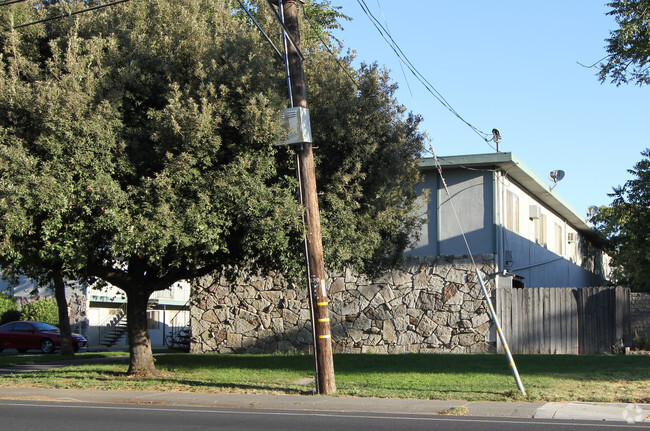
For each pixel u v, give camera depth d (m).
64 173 12.60
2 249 12.63
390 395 12.64
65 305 25.11
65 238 12.79
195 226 12.92
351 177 15.12
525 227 26.00
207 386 14.58
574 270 35.06
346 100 15.38
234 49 14.35
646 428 9.16
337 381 14.66
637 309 19.89
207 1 16.38
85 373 17.34
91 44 13.83
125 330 35.50
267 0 12.55
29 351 31.44
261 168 13.63
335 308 22.66
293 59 13.47
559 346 20.42
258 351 23.69
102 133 12.95
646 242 18.75
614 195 18.98
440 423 9.72
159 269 16.80
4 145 12.70
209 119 13.11
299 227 13.34
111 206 12.62
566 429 9.05
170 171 13.07
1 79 13.24
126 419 10.30
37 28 14.78
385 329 22.09
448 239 22.84
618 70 17.94
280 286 23.78
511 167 22.78
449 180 23.16
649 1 16.89
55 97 12.78
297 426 9.51
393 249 18.11
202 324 24.47
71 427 9.45
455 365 17.02
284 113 13.27
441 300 21.72
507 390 12.79
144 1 15.35
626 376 14.23
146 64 14.52
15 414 10.89
